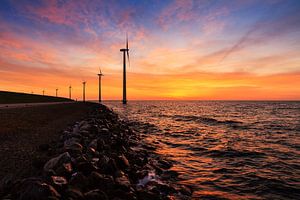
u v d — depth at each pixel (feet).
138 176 31.81
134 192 24.56
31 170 28.84
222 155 51.37
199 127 111.96
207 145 63.82
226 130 100.07
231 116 199.62
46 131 62.69
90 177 24.56
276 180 34.60
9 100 265.34
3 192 21.38
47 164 27.94
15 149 38.19
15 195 20.39
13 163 30.68
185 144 65.36
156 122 137.59
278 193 29.91
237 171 39.19
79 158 30.14
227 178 35.50
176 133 89.51
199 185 32.30
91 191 21.30
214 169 40.34
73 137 46.44
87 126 64.64
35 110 123.75
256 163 44.68
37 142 45.98
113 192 22.75
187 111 297.33
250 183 33.35
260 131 96.68
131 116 186.91
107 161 30.73
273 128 107.96
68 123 89.35
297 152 54.54
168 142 68.64
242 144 65.51
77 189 21.56
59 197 19.57
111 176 26.48
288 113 247.70
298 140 73.00
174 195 27.84
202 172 38.42
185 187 30.25
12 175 26.25
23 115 90.84
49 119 97.09
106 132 61.21
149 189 27.14
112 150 44.16
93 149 38.37
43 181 22.08
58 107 184.96
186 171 38.73
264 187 31.83
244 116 200.03
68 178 25.05
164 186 28.81
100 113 141.79
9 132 52.37
